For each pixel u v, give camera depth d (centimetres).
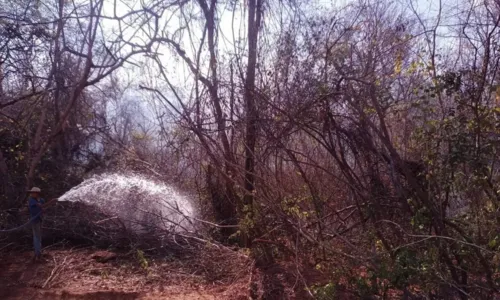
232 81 803
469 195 590
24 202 1147
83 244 1042
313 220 716
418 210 602
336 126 662
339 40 787
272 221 786
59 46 1222
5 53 1144
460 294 580
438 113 629
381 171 664
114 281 845
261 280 761
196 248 963
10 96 1266
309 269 743
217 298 764
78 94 1135
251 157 769
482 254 575
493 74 596
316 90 684
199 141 879
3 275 876
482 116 575
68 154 1366
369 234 653
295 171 762
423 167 629
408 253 579
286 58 764
